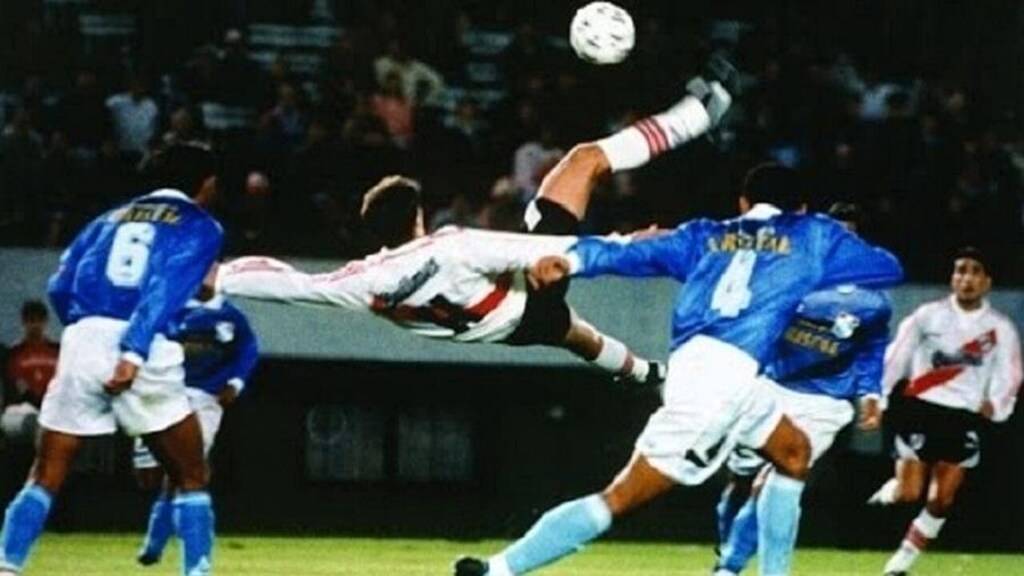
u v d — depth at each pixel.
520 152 40.62
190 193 21.00
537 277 19.97
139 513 37.00
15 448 35.28
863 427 24.34
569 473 37.94
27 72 42.16
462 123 41.78
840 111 42.94
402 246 21.41
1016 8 44.69
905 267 40.94
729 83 23.00
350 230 38.66
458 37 44.66
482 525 37.91
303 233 38.88
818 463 38.22
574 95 42.09
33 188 38.47
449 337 21.70
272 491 37.25
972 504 38.53
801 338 23.83
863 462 38.28
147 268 20.52
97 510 36.88
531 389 37.78
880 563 34.44
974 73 45.12
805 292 20.30
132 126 40.38
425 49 44.44
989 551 38.38
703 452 19.83
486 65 45.09
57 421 20.75
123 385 20.17
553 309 21.89
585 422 37.88
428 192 40.94
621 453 37.91
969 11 45.38
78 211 38.59
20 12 42.56
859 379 24.12
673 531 37.91
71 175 38.78
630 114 42.22
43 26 42.31
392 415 37.66
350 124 40.09
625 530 37.84
